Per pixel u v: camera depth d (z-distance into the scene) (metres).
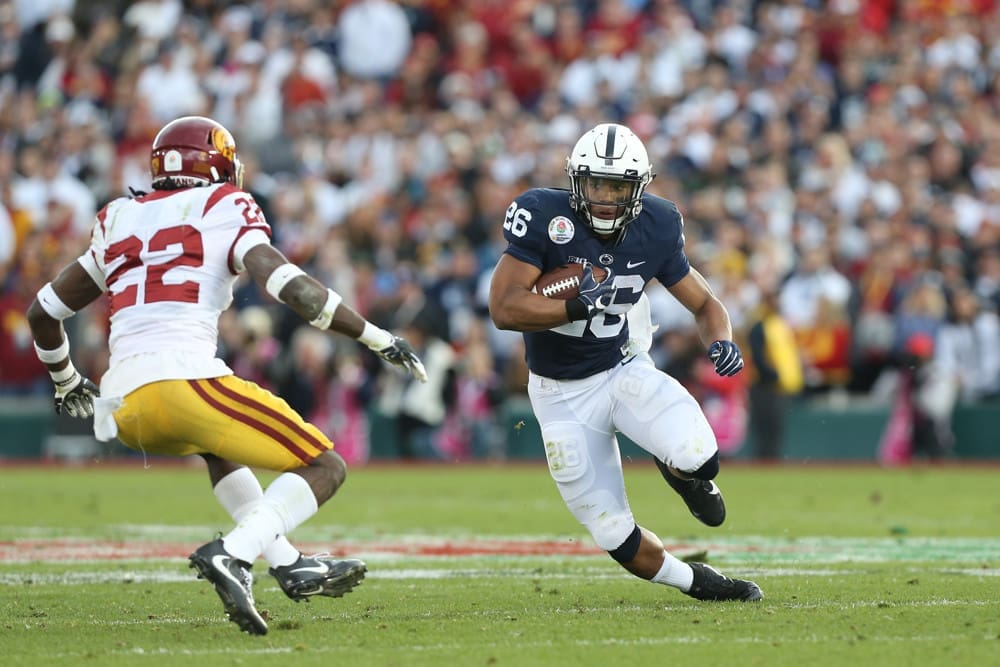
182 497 39.31
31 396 54.12
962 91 61.91
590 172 18.23
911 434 52.81
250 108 59.94
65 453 53.66
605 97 61.03
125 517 33.78
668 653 15.33
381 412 53.28
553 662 14.87
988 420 53.25
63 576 23.16
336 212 58.72
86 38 69.06
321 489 16.86
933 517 33.84
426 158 60.38
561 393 19.00
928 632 16.62
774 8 65.75
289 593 17.05
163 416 16.61
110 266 17.28
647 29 64.69
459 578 22.83
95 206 59.94
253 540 16.38
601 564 24.84
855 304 53.28
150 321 16.81
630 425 18.72
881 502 37.88
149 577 23.06
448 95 64.31
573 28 65.31
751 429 51.78
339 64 65.62
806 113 60.31
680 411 18.36
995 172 59.62
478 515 34.47
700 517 19.53
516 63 63.81
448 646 15.91
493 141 59.69
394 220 57.38
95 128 62.31
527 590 21.14
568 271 18.77
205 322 16.94
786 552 26.47
